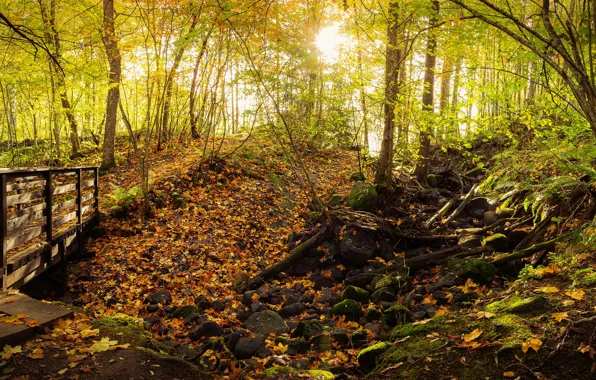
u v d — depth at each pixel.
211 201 11.45
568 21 3.56
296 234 9.88
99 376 3.32
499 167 10.64
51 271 7.79
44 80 13.38
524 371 3.47
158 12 12.09
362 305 6.69
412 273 7.70
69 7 11.56
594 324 3.75
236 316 6.69
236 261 8.97
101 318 4.35
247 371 4.29
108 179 13.77
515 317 4.21
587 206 6.52
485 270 6.40
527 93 12.37
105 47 12.09
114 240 9.51
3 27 9.24
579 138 7.94
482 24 5.79
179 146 16.80
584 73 3.45
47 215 6.70
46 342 3.66
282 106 15.76
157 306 6.92
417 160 13.58
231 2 6.94
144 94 18.23
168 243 9.33
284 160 14.34
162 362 3.68
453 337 4.14
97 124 21.45
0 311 4.08
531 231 7.46
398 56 10.83
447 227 10.08
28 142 19.81
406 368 3.89
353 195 10.77
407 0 6.32
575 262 5.15
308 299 7.25
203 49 14.35
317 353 5.07
